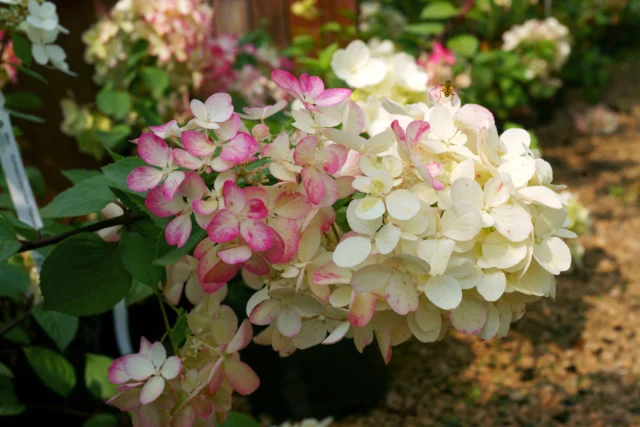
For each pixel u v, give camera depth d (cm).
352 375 122
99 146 141
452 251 58
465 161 59
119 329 95
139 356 62
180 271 70
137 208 65
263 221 58
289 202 59
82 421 109
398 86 82
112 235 70
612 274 183
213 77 146
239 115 66
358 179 58
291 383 120
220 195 58
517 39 240
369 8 220
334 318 62
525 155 63
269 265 61
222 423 66
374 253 58
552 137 283
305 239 60
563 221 61
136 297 80
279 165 59
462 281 58
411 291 57
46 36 81
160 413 62
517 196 59
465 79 208
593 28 343
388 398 132
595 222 212
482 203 58
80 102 156
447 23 242
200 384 63
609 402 133
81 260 67
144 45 134
